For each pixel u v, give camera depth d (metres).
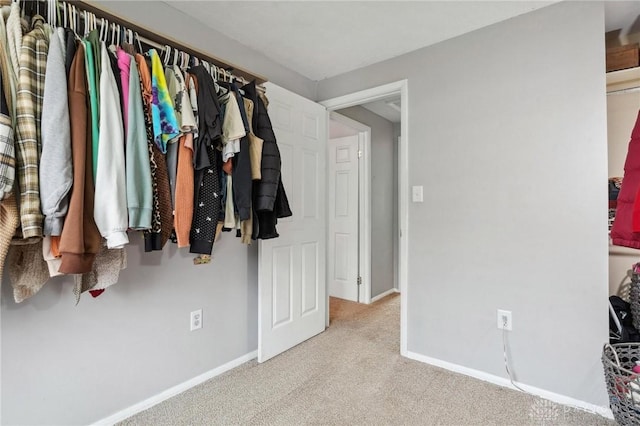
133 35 1.32
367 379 1.94
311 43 2.17
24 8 1.09
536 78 1.79
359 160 3.61
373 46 2.19
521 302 1.83
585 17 1.66
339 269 3.79
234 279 2.10
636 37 1.98
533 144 1.79
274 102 2.21
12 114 0.94
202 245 1.43
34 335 1.29
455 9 1.79
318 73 2.64
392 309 3.34
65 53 1.04
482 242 1.96
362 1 1.72
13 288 1.13
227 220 1.58
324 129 2.70
